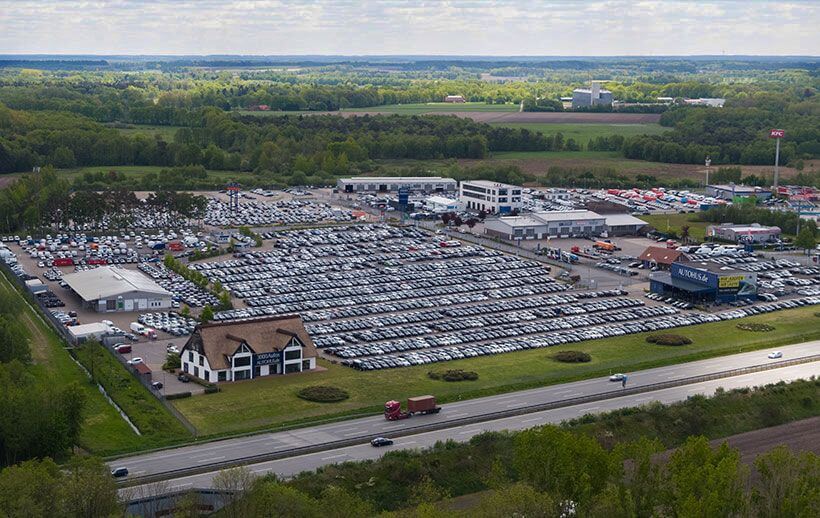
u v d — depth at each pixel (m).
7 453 166.88
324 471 162.38
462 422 187.75
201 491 147.25
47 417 167.88
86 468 145.00
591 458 146.88
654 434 189.12
